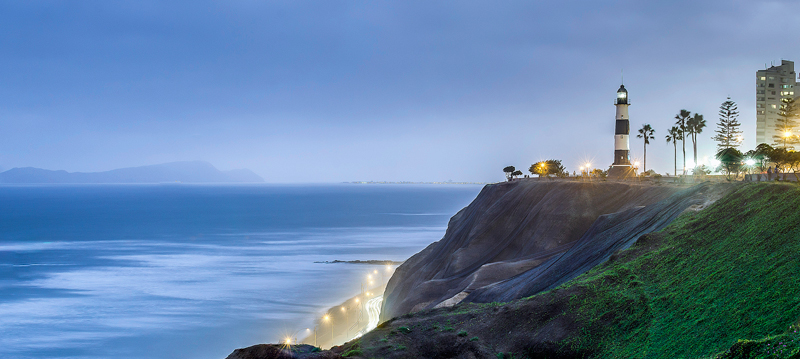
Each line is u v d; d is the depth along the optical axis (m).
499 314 30.66
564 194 68.31
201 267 124.31
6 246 166.50
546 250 57.38
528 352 27.78
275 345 27.95
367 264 125.25
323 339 72.12
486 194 89.88
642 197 60.34
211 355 68.06
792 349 18.16
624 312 28.16
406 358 27.31
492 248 69.94
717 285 26.61
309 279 109.25
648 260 33.09
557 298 30.64
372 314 82.12
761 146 76.56
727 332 22.50
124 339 74.06
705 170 105.38
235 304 90.38
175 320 82.25
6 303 92.56
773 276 24.45
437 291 57.56
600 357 25.88
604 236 47.09
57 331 77.62
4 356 68.25
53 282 109.31
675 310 26.53
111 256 143.38
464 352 27.86
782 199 31.92
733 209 35.06
